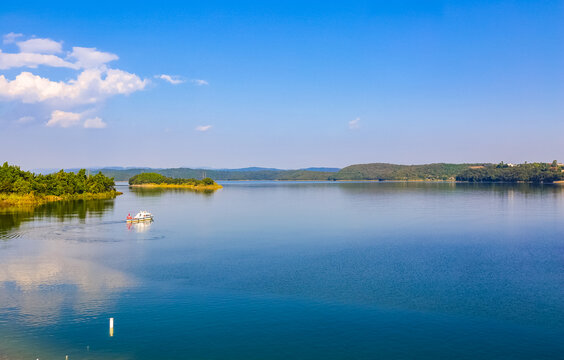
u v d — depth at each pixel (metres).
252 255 88.38
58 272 72.69
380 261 82.62
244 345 45.03
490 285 65.94
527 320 52.03
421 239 109.31
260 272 73.69
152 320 51.19
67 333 47.31
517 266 78.38
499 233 119.62
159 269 75.50
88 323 50.16
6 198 198.00
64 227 127.44
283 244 101.75
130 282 66.88
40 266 76.94
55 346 44.22
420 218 158.12
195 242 104.25
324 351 43.97
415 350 44.38
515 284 66.56
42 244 99.00
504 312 54.59
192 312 54.00
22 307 55.03
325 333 48.19
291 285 65.69
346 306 56.41
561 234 117.50
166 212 182.50
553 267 77.62
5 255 86.12
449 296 60.66
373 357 42.78
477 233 119.75
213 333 47.91
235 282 67.25
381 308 55.75
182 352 43.38
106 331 48.03
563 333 48.53
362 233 119.94
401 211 186.50
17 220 142.38
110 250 93.12
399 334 48.03
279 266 78.31
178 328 49.03
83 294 60.59
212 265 78.94
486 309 55.56
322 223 143.12
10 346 44.00
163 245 99.88
